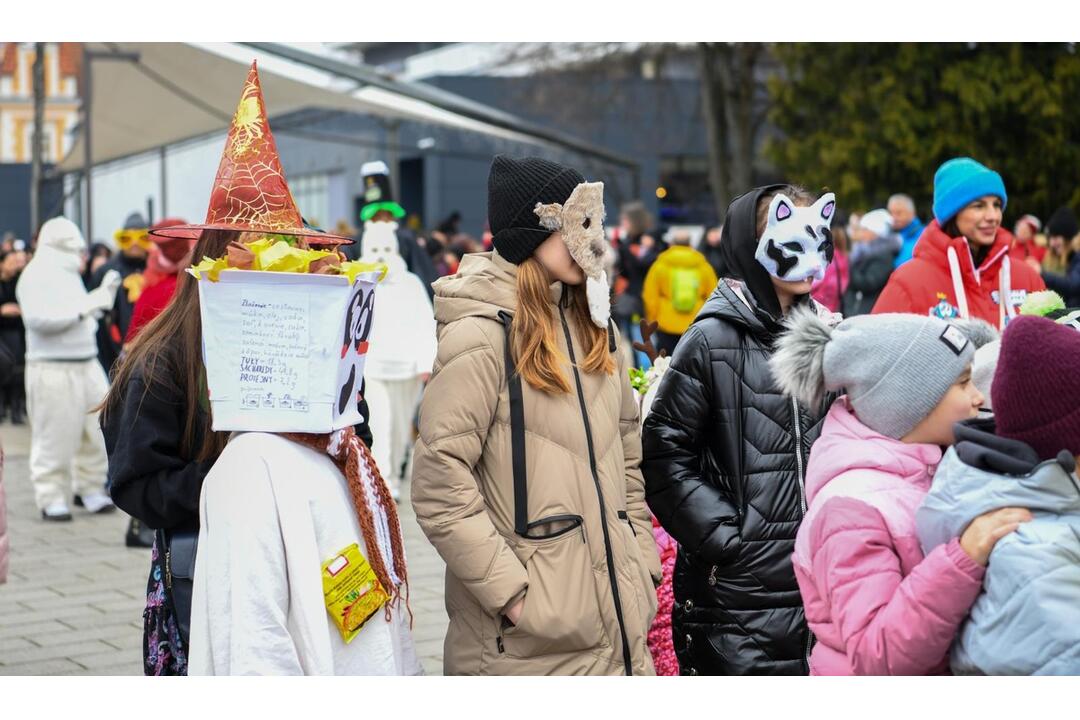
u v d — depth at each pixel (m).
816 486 3.25
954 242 6.18
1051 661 2.80
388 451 10.13
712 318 4.29
